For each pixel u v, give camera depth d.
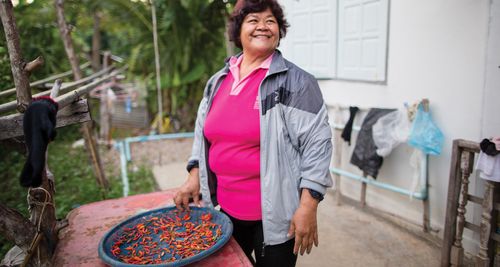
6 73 3.38
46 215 1.41
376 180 3.32
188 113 7.39
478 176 2.49
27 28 5.00
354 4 3.29
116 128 7.73
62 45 6.08
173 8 6.39
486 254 2.28
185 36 6.67
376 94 3.22
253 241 1.61
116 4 6.45
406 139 2.81
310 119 1.33
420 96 2.85
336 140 3.64
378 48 3.13
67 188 4.23
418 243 2.87
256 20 1.41
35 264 1.33
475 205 2.50
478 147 2.23
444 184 2.77
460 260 2.45
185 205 1.70
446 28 2.61
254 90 1.42
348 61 3.44
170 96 7.34
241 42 1.52
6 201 3.56
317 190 1.31
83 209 1.91
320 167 1.32
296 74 1.37
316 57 3.79
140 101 7.25
